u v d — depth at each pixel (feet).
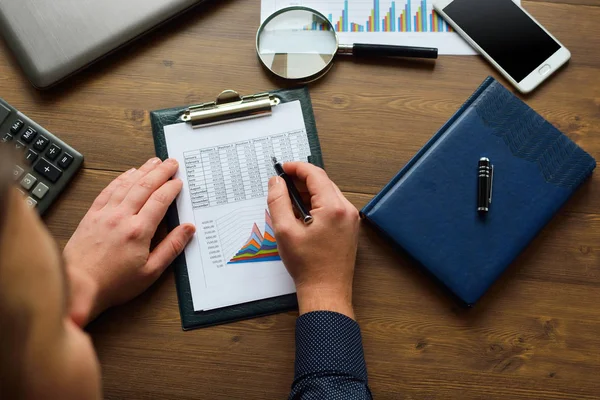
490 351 2.30
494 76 2.57
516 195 2.37
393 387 2.27
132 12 2.49
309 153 2.46
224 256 2.35
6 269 0.87
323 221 2.17
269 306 2.31
